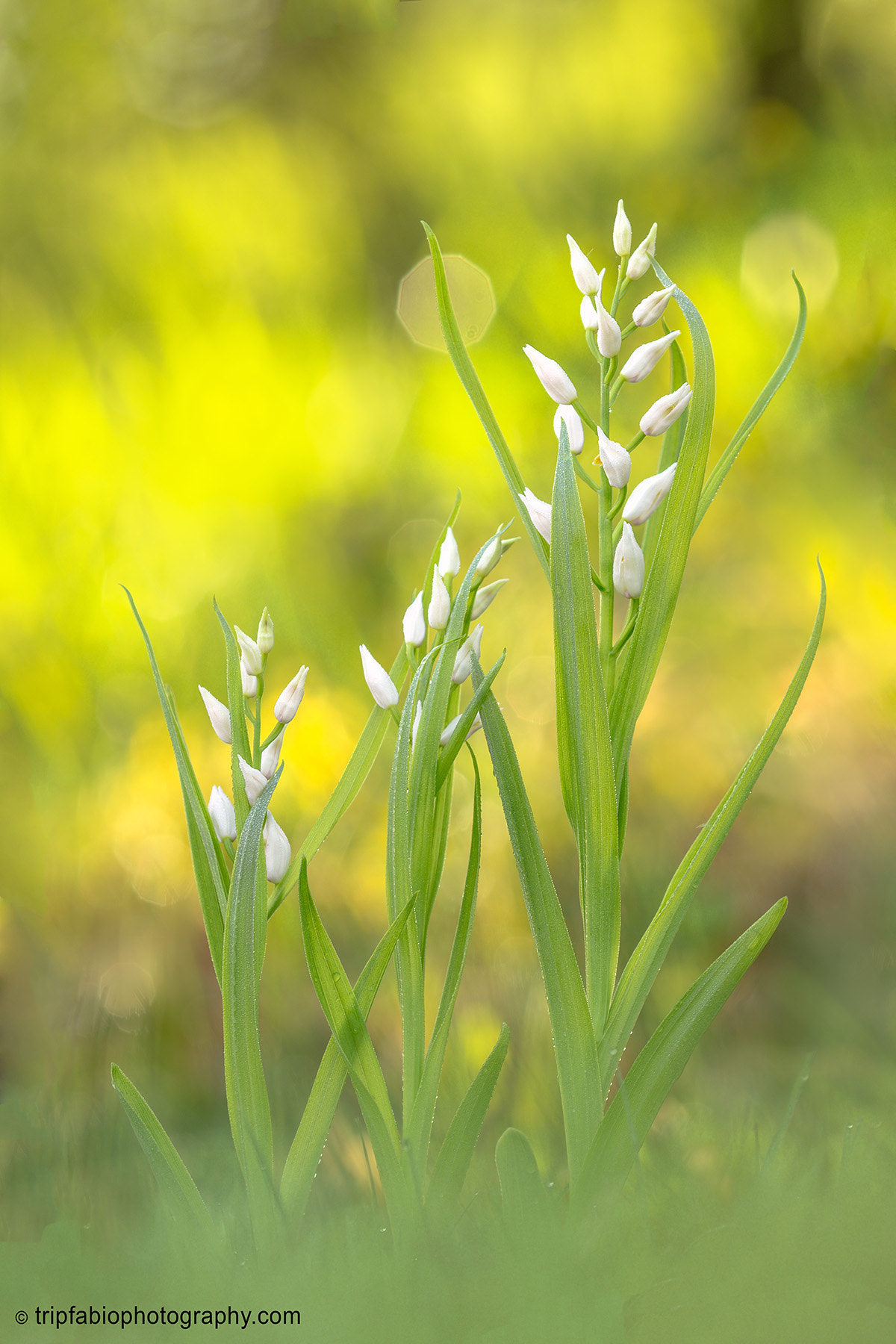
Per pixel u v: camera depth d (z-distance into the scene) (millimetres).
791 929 2197
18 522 3512
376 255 4172
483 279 3883
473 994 2262
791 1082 1699
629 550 1469
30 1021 2312
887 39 3912
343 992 1458
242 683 1489
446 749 1478
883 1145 1459
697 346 1478
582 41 3990
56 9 3959
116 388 3797
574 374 3604
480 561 1474
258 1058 1464
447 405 3643
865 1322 1381
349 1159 1621
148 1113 1474
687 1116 1634
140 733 3418
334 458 3809
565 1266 1421
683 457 1478
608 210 3936
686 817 2758
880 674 2988
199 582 3645
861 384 3326
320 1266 1449
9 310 3961
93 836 3059
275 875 1476
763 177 3857
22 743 3402
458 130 4059
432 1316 1412
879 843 2371
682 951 2340
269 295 4078
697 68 4016
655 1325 1394
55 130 4059
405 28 4059
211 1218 1475
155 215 4047
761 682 3170
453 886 2807
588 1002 1474
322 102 4137
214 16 4023
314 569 3725
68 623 3490
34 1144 1631
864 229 3494
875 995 1896
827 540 3254
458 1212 1479
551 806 2998
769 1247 1406
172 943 2568
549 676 3369
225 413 3699
